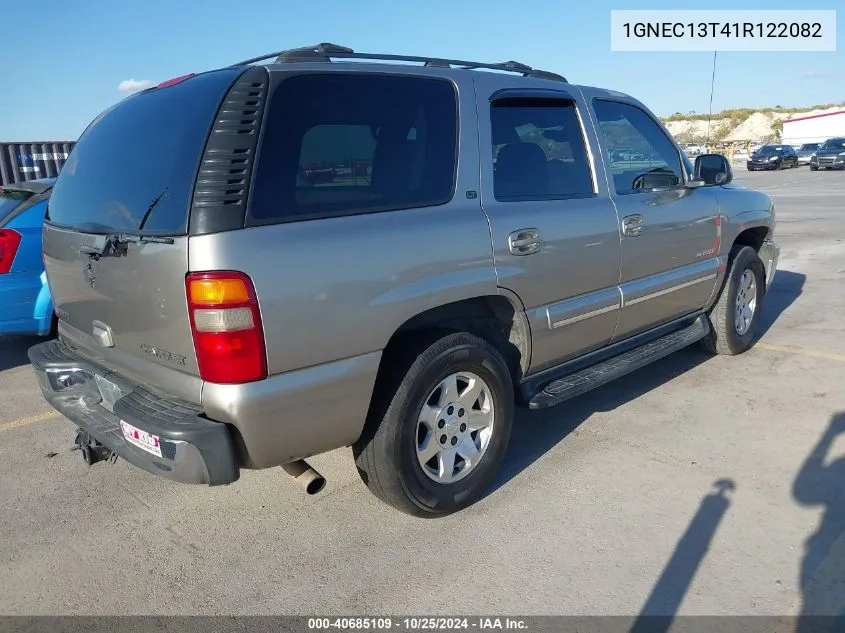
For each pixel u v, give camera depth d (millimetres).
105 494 3564
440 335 3057
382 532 3131
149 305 2564
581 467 3660
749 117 69125
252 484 3625
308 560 2939
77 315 3127
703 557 2844
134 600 2719
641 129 4395
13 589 2805
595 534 3039
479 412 3270
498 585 2725
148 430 2494
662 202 4250
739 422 4168
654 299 4285
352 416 2752
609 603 2598
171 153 2588
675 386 4816
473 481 3254
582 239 3625
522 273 3295
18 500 3516
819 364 5164
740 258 5164
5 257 5250
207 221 2371
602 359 4109
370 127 2859
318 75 2748
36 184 5695
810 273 8625
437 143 3092
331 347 2623
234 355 2396
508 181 3377
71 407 3236
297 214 2568
